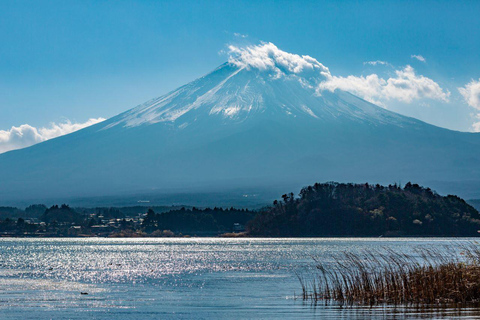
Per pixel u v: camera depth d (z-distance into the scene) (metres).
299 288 71.50
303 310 51.94
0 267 113.25
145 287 75.62
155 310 55.59
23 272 100.62
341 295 56.94
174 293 68.69
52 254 170.12
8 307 57.06
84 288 73.88
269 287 73.44
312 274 91.38
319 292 65.38
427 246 181.38
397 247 184.75
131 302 60.69
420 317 46.19
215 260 136.75
